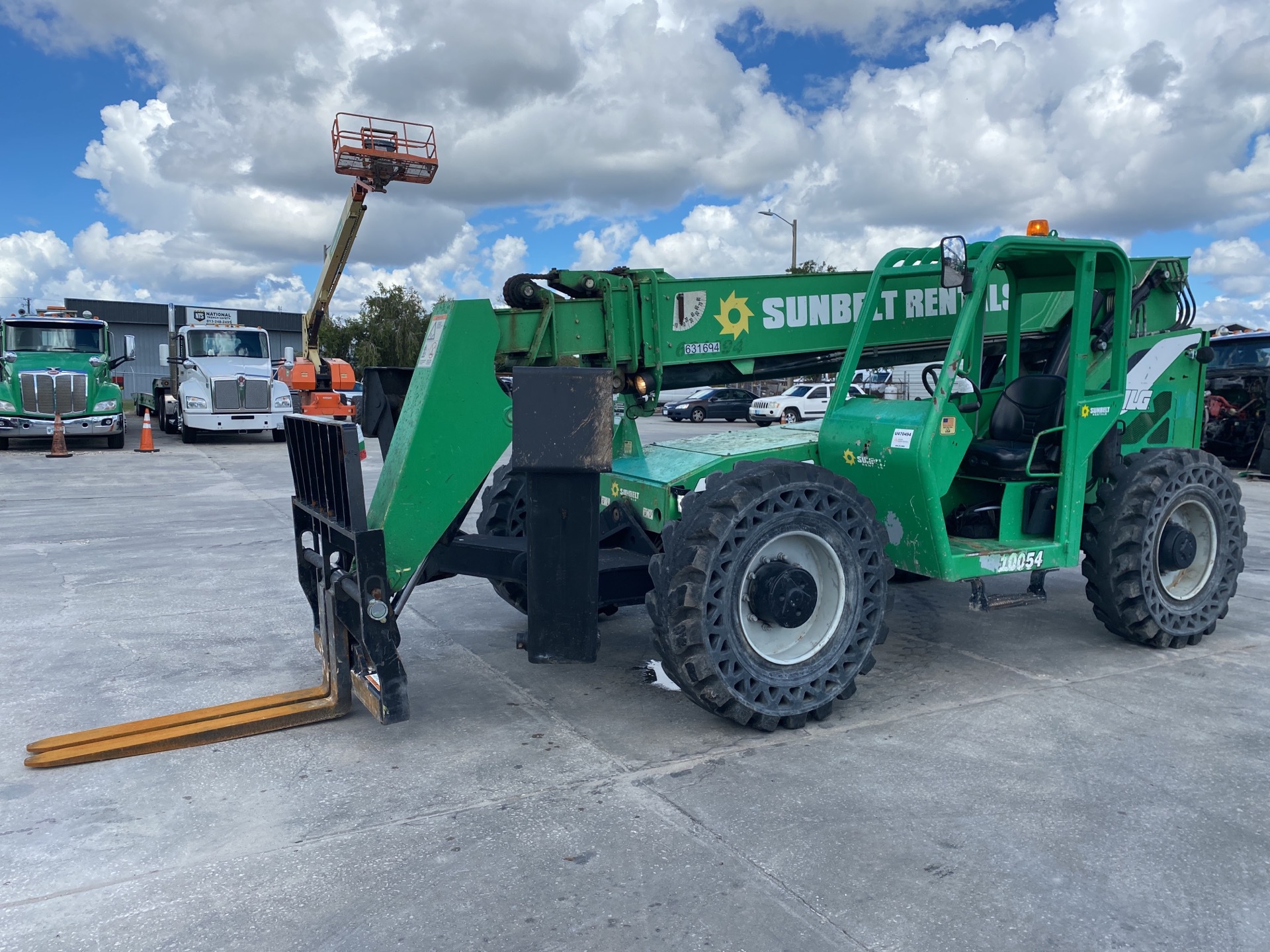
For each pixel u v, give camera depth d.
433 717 4.08
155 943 2.40
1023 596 4.57
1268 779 3.38
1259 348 13.35
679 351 4.55
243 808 3.18
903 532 4.32
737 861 2.81
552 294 4.24
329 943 2.41
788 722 3.87
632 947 2.39
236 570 7.13
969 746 3.70
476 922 2.50
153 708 4.15
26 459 16.62
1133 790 3.29
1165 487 4.74
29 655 4.92
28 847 2.92
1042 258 4.75
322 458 4.07
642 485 4.43
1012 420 4.96
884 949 2.37
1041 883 2.68
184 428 20.75
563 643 3.66
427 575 4.45
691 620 3.61
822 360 5.00
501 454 3.87
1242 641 5.20
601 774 3.45
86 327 18.84
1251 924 2.49
